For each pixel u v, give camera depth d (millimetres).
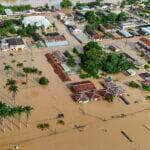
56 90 147625
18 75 156750
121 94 146875
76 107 137375
